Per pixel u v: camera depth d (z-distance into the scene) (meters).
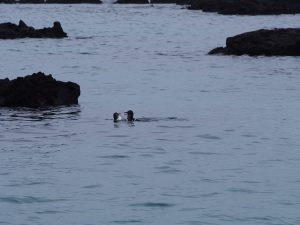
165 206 37.75
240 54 126.81
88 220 35.44
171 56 128.50
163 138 56.28
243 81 92.69
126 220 35.44
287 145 53.62
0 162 47.50
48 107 71.19
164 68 109.69
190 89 85.69
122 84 91.12
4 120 63.56
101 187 41.38
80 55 131.38
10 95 71.62
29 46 148.00
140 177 43.78
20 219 35.53
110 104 74.00
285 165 47.00
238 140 55.53
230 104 73.69
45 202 38.41
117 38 173.38
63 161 48.00
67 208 37.34
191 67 110.38
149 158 49.16
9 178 43.22
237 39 128.25
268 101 75.50
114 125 61.91
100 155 49.97
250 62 115.12
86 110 69.81
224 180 43.06
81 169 45.72
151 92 83.38
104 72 105.12
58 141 54.88
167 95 80.69
